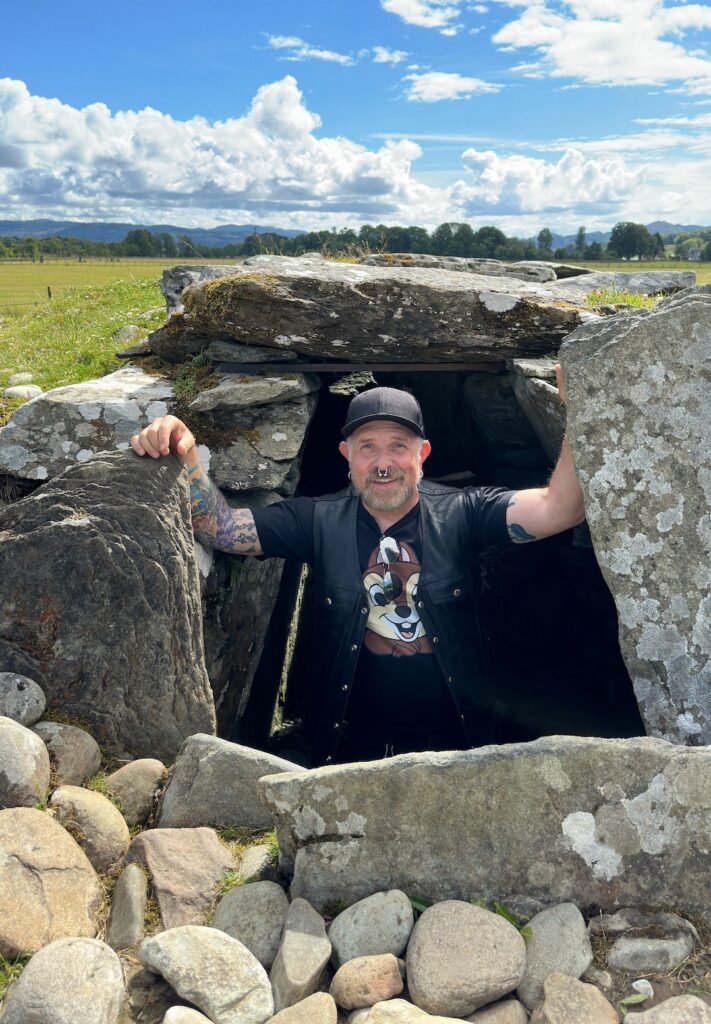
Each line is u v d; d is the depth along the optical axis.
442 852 1.99
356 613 3.08
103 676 2.60
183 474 2.83
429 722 3.28
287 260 4.41
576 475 2.79
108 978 1.70
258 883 2.05
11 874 1.92
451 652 3.10
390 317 3.81
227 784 2.33
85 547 2.58
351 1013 1.77
